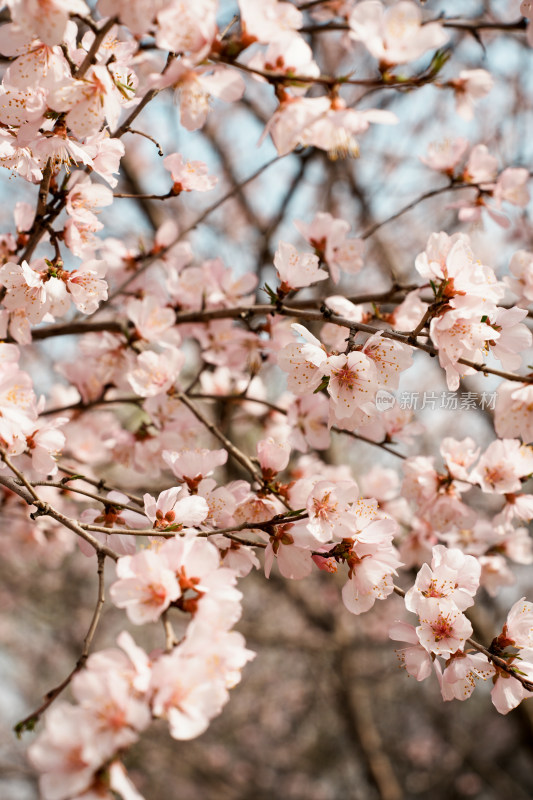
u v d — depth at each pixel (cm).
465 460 93
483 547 99
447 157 99
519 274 91
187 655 70
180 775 308
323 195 154
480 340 79
